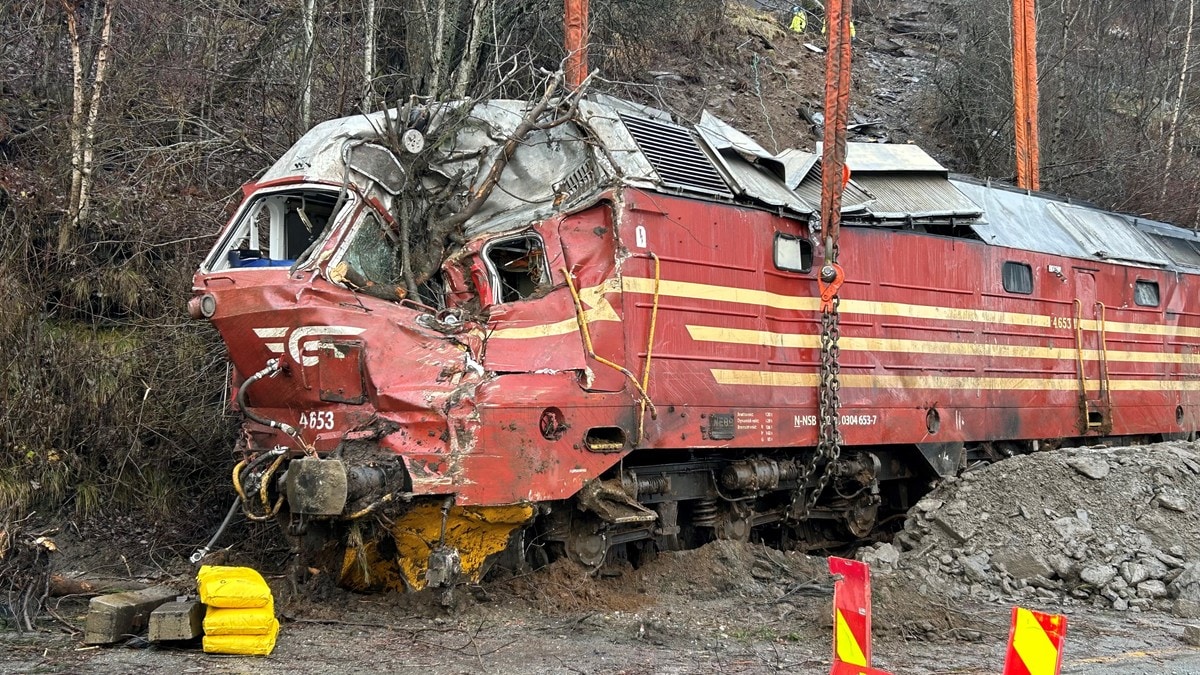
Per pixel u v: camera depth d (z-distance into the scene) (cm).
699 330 869
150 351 1023
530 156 883
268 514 721
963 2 2694
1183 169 2431
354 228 790
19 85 1236
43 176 1091
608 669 608
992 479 1027
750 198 933
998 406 1173
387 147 838
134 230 1098
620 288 813
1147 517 980
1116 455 1070
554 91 891
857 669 487
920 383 1082
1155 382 1430
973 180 1301
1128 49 2653
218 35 1325
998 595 901
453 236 853
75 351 976
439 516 706
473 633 673
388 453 691
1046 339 1251
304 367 729
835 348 962
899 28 3162
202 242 1092
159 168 1129
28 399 927
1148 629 802
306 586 754
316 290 740
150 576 856
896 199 1131
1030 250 1241
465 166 882
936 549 968
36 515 902
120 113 1177
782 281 958
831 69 961
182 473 996
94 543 905
